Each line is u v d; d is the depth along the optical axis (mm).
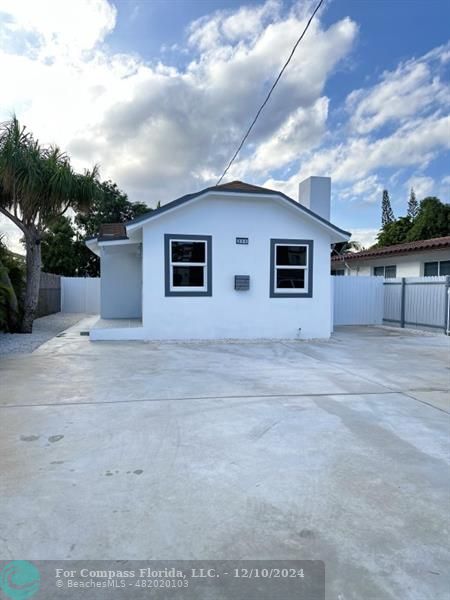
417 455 3352
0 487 2736
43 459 3178
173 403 4695
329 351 8727
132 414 4285
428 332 12398
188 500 2600
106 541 2174
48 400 4773
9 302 10477
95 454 3281
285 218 10453
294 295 10602
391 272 17016
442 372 6625
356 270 19688
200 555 2074
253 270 10328
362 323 14586
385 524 2371
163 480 2859
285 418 4211
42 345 8977
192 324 10062
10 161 9117
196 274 10078
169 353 8148
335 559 2059
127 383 5621
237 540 2199
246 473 2986
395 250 15680
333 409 4551
